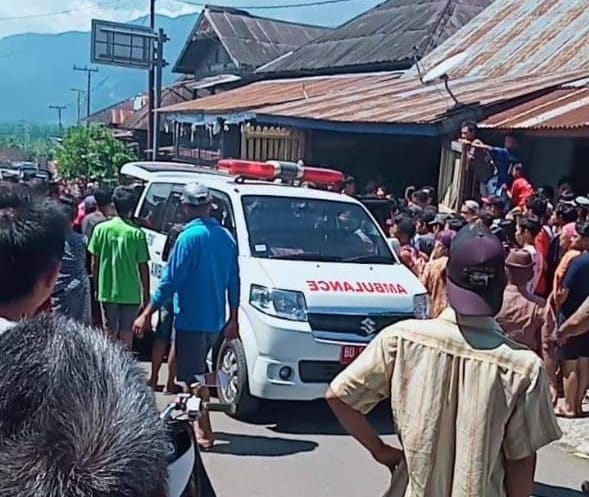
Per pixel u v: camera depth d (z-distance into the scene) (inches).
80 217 365.7
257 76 1074.7
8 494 35.2
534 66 632.4
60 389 38.5
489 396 99.7
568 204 350.9
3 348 41.6
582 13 695.1
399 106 559.8
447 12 934.4
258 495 199.2
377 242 291.9
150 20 1078.4
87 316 203.5
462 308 102.1
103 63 1040.2
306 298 247.3
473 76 653.9
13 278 87.5
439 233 331.6
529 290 282.4
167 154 1059.3
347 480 211.9
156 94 1062.4
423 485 101.6
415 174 677.9
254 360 247.8
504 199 438.3
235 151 784.3
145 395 41.0
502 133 466.3
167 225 325.1
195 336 219.6
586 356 267.7
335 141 672.4
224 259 222.4
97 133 1294.3
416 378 103.2
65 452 36.1
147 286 286.2
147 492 37.7
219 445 232.1
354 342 246.5
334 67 939.3
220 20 1261.1
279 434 244.8
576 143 538.0
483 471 99.0
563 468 229.3
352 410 108.2
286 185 319.3
